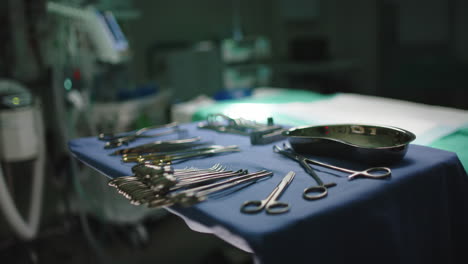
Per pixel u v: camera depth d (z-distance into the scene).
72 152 1.29
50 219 2.67
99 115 2.37
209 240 2.34
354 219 0.72
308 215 0.66
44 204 2.69
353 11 5.84
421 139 1.26
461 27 5.14
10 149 2.02
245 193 0.79
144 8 4.10
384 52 5.84
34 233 2.18
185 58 3.74
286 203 0.69
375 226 0.75
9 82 2.11
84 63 2.40
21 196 2.58
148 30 4.16
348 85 6.02
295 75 5.70
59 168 2.28
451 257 0.96
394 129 1.04
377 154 0.88
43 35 2.23
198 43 4.69
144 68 4.13
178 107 2.17
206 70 3.92
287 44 5.83
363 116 1.65
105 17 2.54
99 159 1.12
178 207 0.78
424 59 5.58
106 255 2.23
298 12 5.45
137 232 2.32
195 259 2.13
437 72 5.49
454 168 0.95
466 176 0.99
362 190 0.75
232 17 5.08
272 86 5.70
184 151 1.14
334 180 0.82
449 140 1.23
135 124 2.49
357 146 0.91
